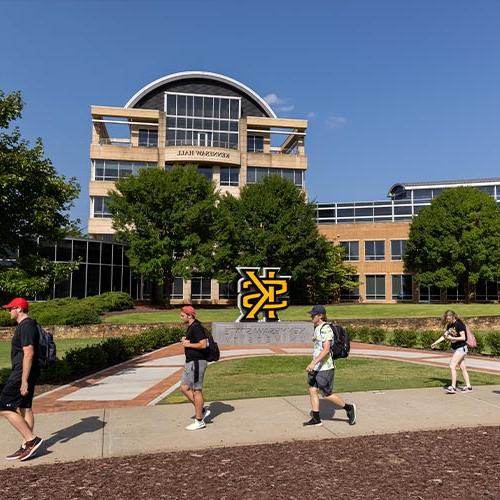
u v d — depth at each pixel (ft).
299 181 198.18
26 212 34.88
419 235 165.58
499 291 170.71
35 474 18.66
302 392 34.40
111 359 52.90
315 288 166.50
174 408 29.71
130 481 17.72
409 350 64.03
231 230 139.44
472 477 17.75
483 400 31.19
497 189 191.52
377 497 16.10
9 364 52.65
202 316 114.62
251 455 20.52
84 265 129.39
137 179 135.13
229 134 196.75
